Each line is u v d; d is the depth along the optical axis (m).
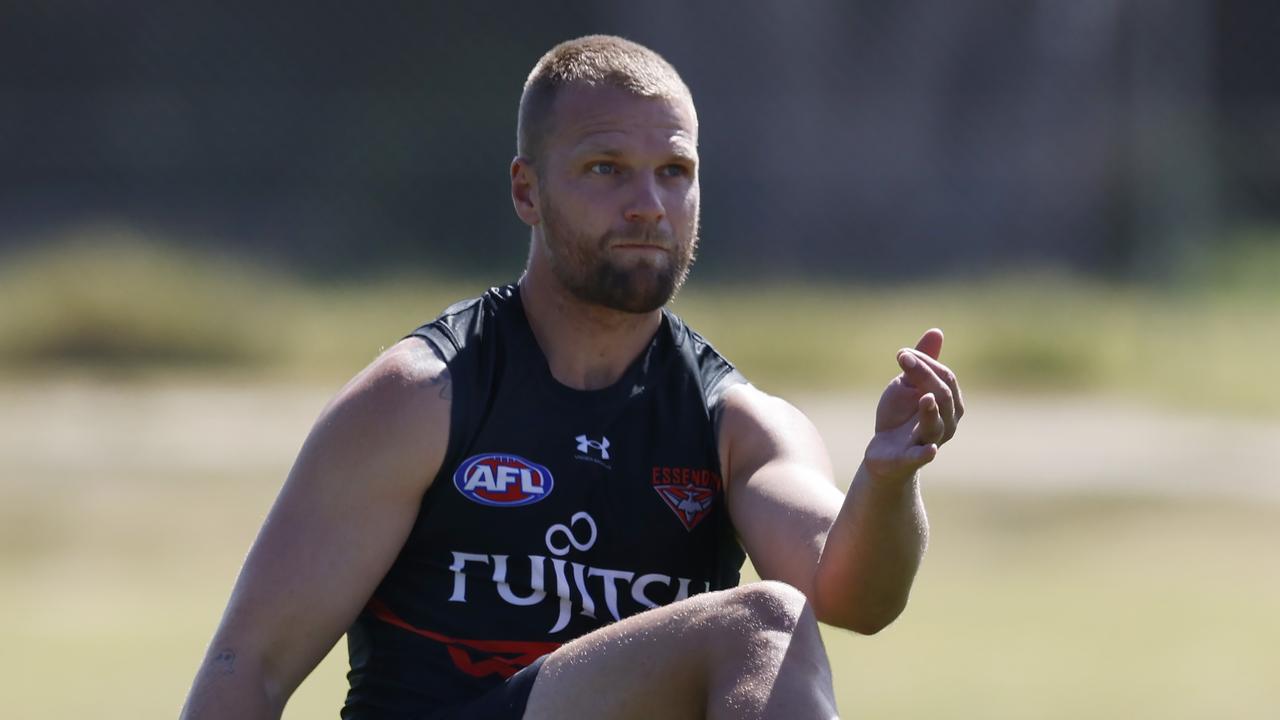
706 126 118.25
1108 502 42.41
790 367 71.06
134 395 61.34
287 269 112.81
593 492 10.81
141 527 38.06
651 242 10.82
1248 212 130.12
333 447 10.57
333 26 133.25
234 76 132.50
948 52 123.12
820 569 10.29
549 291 11.14
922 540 10.21
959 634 29.78
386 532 10.53
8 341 72.06
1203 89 135.12
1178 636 29.55
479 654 10.48
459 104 131.75
